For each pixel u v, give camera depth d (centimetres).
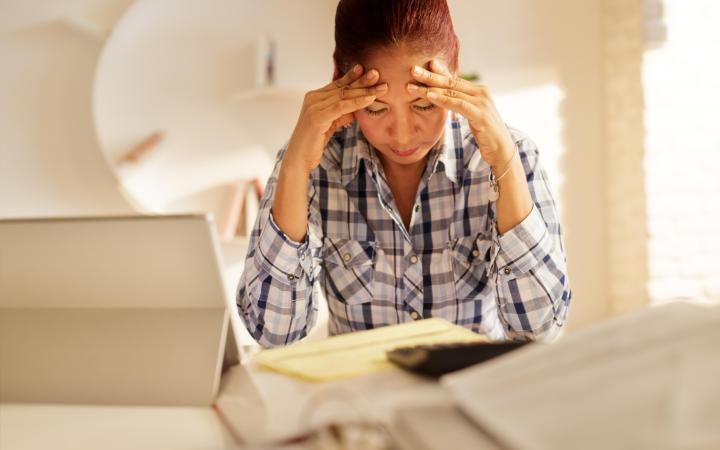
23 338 85
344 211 131
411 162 115
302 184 112
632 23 283
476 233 127
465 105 105
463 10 292
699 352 52
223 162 290
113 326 85
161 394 78
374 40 105
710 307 64
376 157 126
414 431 51
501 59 294
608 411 48
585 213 299
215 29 288
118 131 281
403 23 104
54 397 80
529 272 112
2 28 281
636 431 45
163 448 64
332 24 296
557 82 296
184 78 286
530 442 46
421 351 72
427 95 104
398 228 128
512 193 110
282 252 113
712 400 47
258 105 292
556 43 295
